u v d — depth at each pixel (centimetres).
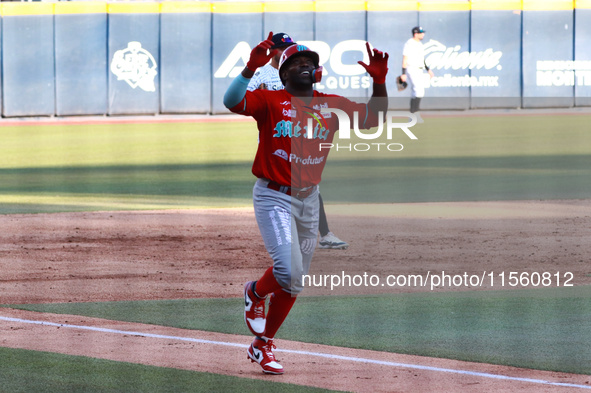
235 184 4678
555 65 9175
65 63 8919
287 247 1570
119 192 4412
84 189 4531
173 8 8994
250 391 1488
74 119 8919
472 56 9050
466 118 8412
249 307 1609
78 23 8875
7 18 8744
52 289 2377
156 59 9062
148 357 1720
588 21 9144
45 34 8838
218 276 2550
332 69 9038
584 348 1789
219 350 1783
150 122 8669
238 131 7806
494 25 9044
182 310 2144
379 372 1612
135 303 2217
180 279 2505
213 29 9062
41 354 1734
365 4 8975
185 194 4319
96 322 2020
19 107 8869
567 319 2044
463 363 1677
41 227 3378
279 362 1688
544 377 1583
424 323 2002
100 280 2491
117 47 8988
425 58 8975
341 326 1984
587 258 2772
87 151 6378
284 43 2422
